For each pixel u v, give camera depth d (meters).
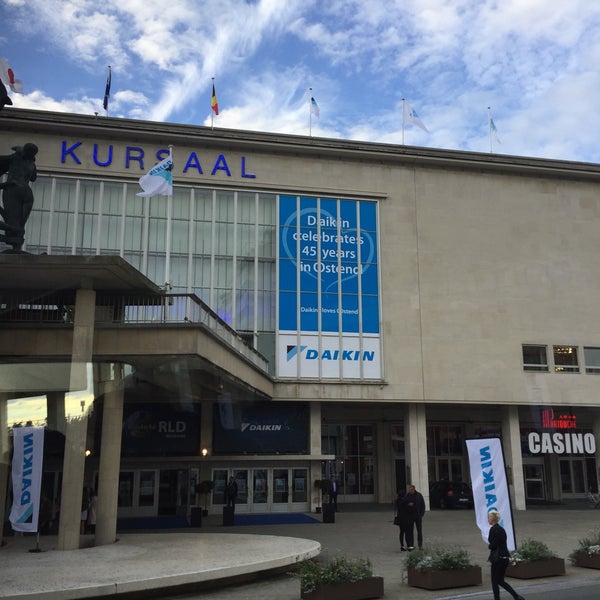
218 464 30.47
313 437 31.22
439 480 37.09
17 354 15.95
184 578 11.38
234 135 31.61
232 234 31.25
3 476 16.78
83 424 15.80
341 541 19.30
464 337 32.69
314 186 32.47
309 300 31.48
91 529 20.36
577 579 12.62
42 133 29.91
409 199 33.53
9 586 10.48
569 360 33.69
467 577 12.14
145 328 16.58
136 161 30.64
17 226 16.27
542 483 38.75
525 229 34.50
